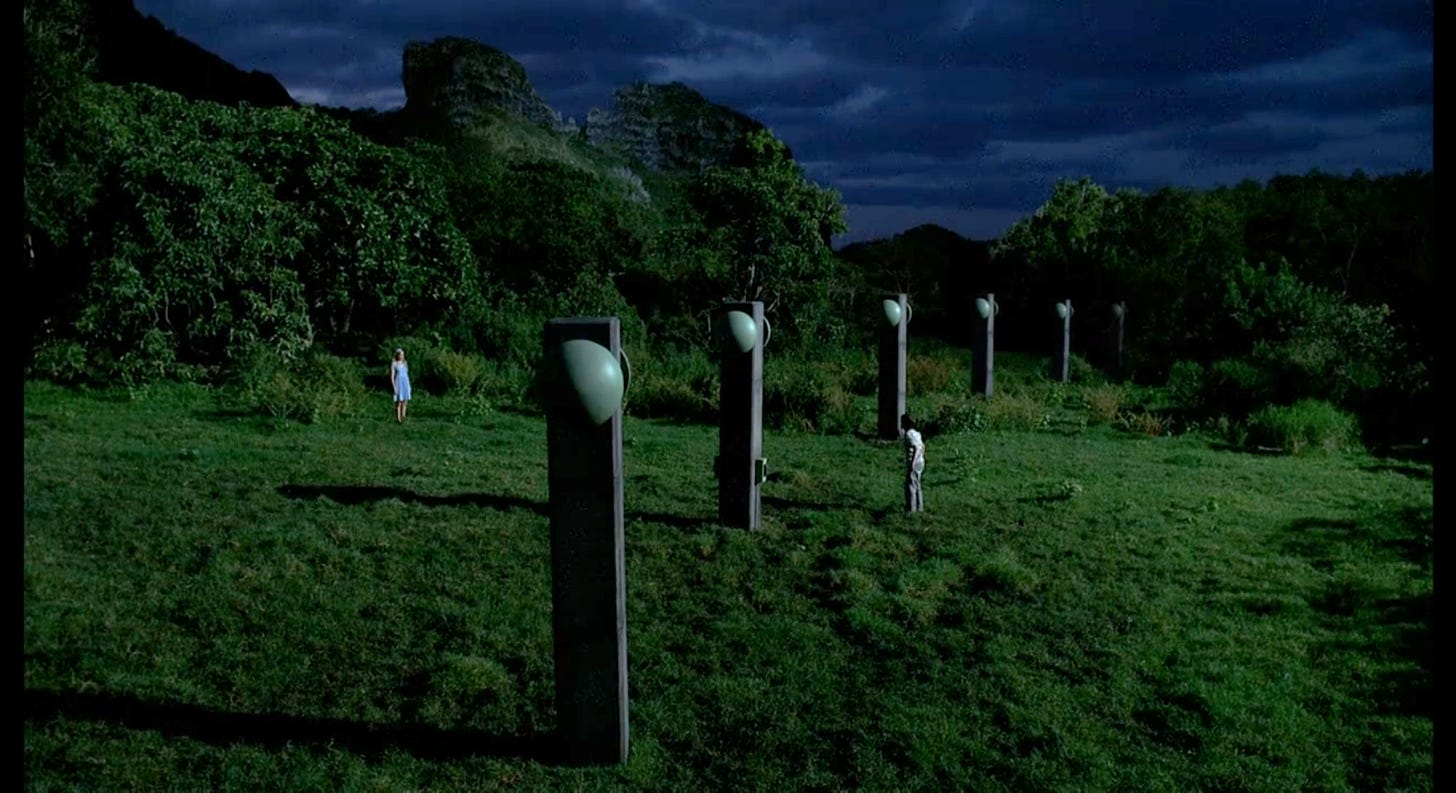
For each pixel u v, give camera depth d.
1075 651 9.73
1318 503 15.87
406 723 7.92
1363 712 8.59
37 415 17.92
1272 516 14.84
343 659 8.89
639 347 28.09
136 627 9.19
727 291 31.52
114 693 8.01
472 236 34.75
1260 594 11.35
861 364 29.20
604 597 7.33
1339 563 12.60
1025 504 15.23
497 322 27.72
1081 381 30.41
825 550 12.57
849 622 10.20
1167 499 15.77
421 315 28.47
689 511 14.19
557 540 7.32
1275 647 9.90
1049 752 7.84
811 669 9.14
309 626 9.48
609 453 7.21
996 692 8.79
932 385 27.30
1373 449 20.91
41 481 13.45
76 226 21.64
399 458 16.62
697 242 31.58
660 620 10.22
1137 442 21.42
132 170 21.17
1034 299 40.19
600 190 43.25
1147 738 8.17
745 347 13.02
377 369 25.52
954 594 11.25
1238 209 40.38
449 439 18.89
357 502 13.54
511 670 8.93
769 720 8.22
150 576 10.40
